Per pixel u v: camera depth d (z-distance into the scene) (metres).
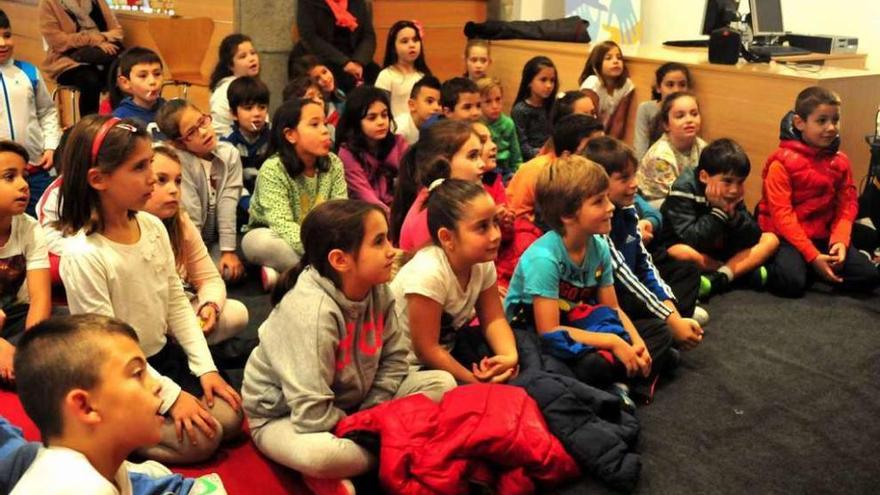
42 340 1.18
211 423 1.80
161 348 1.96
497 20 5.46
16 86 3.43
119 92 3.87
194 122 2.77
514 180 2.88
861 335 2.64
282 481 1.78
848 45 4.44
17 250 2.15
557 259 2.14
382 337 1.84
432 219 1.96
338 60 4.51
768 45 4.37
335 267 1.70
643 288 2.36
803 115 3.00
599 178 2.08
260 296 2.80
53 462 1.18
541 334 2.12
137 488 1.48
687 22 5.43
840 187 3.09
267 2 4.58
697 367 2.39
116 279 1.82
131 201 1.80
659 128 3.54
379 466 1.72
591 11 5.43
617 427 1.88
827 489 1.82
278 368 1.72
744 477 1.86
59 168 2.46
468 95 3.50
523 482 1.74
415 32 4.45
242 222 3.29
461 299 2.02
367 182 3.21
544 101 4.15
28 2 5.64
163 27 4.55
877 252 3.18
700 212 2.96
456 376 1.98
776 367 2.40
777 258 2.99
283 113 2.77
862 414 2.15
